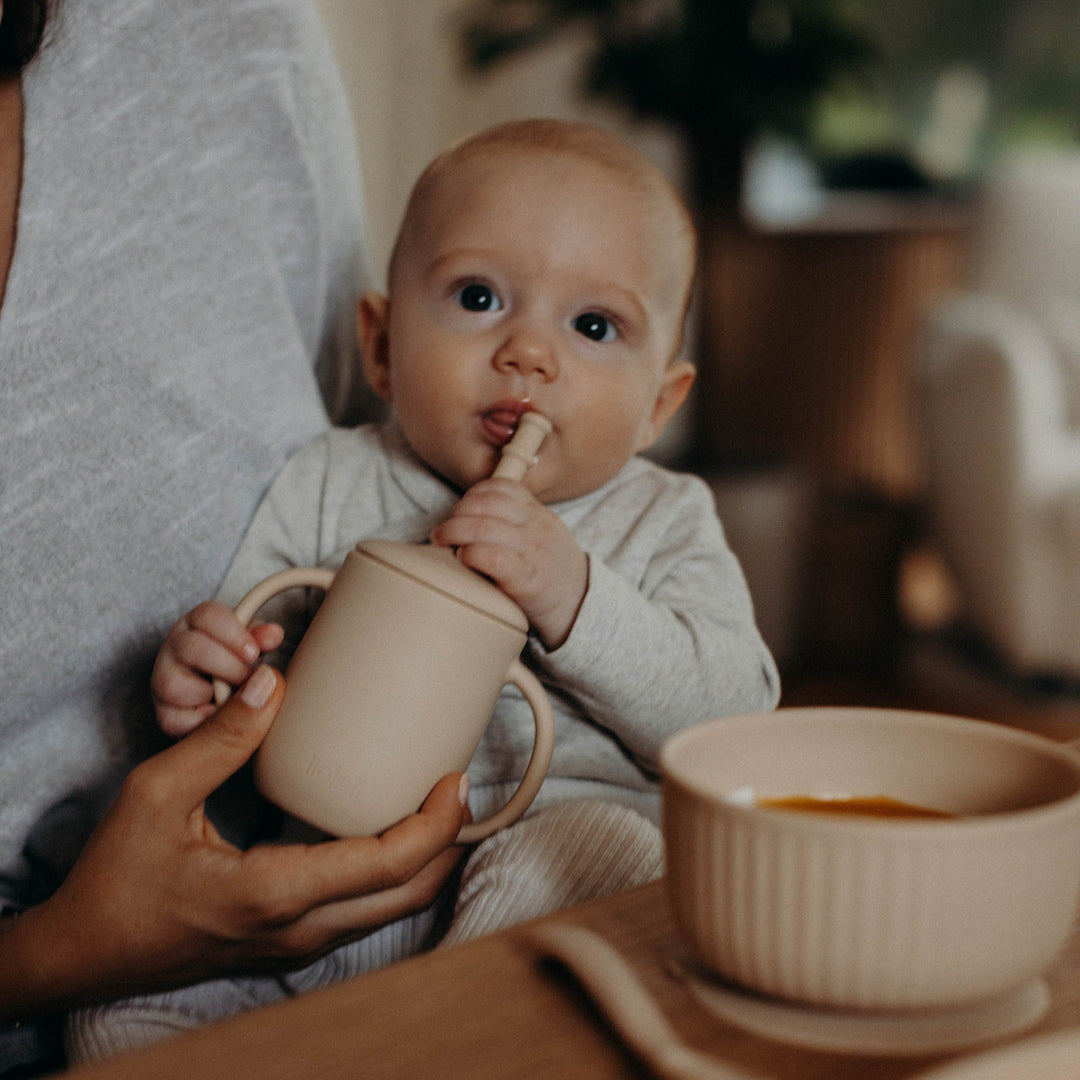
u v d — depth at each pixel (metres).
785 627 2.64
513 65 2.94
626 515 0.80
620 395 0.75
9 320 0.67
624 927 0.43
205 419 0.75
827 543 2.73
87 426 0.69
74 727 0.71
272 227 0.85
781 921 0.36
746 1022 0.37
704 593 0.77
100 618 0.70
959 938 0.35
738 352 3.37
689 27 2.61
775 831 0.36
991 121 3.84
